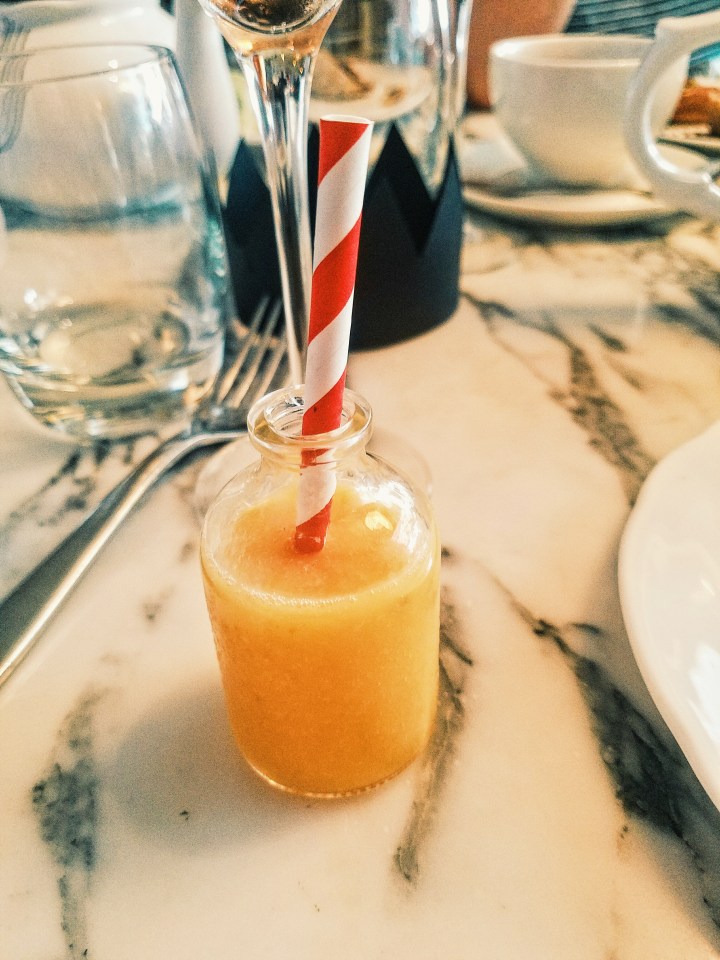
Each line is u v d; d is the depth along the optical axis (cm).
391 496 15
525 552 20
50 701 17
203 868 13
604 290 33
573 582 19
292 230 21
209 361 26
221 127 30
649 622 15
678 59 24
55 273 26
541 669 17
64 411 24
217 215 26
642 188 39
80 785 15
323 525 13
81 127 23
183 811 14
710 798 12
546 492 22
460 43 27
